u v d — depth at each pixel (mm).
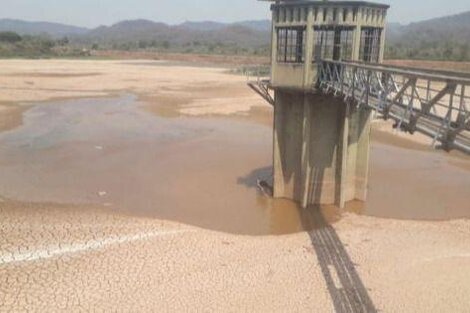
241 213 22344
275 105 23547
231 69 99250
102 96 59438
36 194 23750
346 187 23891
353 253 17734
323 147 23047
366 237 19312
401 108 14336
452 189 26281
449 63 85875
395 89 14148
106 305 14000
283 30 22391
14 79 70125
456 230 20156
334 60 20594
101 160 30500
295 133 23297
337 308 14180
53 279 15273
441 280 15812
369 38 22266
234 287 15125
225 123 44156
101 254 17016
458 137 11242
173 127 41875
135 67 102438
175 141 36406
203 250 17672
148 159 31078
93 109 50000
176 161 30781
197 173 28297
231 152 33375
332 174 23484
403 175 28859
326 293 14938
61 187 25031
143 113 48406
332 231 20047
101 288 14836
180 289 14922
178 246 17906
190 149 34000
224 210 22672
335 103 22422
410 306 14367
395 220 21406
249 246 18234
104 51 159125
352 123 22969
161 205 23016
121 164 29734
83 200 23188
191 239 18625
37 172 27500
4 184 25078
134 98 58406
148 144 35219
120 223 20078
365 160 23641
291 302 14422
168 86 69750
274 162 24109
